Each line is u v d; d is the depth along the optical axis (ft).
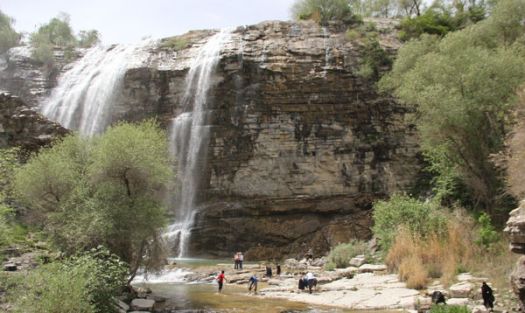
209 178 125.18
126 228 55.67
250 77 126.41
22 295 38.29
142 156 57.57
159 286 74.08
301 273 83.20
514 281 41.91
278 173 121.70
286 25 138.21
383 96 121.70
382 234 82.33
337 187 120.06
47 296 36.96
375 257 83.61
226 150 125.29
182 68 134.41
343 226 112.78
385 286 63.72
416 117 104.32
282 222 118.52
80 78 149.07
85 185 58.34
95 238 53.83
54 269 40.73
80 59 156.35
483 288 46.98
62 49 161.79
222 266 92.32
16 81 152.35
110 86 138.21
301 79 123.85
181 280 81.05
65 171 58.29
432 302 51.31
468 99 82.33
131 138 58.08
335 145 121.60
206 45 138.00
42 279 38.96
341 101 123.03
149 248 59.82
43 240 58.39
